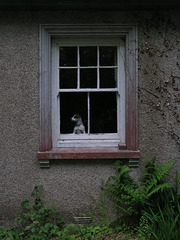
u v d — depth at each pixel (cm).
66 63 386
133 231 349
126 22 361
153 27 364
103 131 391
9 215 370
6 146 369
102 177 371
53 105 379
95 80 387
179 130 373
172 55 367
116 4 343
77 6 348
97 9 359
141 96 370
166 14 363
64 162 369
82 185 371
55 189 370
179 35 366
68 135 388
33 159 369
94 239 335
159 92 370
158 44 365
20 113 367
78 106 389
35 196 371
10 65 364
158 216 342
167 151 373
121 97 380
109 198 372
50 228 358
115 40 377
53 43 376
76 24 359
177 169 373
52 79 378
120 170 366
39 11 360
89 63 387
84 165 370
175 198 350
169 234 302
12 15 360
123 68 378
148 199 354
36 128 368
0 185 369
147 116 371
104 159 370
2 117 367
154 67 367
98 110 390
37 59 363
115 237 340
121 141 382
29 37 362
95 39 376
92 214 370
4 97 366
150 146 372
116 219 372
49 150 367
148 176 367
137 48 363
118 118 385
